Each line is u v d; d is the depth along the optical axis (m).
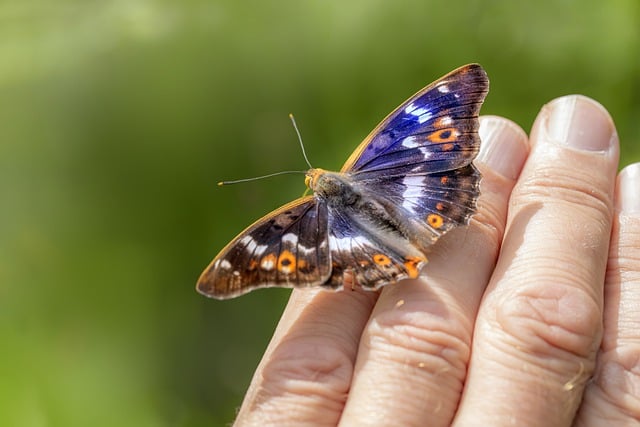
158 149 0.51
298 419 0.32
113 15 0.52
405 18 0.52
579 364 0.31
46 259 0.49
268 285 0.33
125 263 0.50
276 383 0.32
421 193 0.34
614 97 0.49
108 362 0.47
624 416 0.31
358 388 0.31
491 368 0.31
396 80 0.53
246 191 0.53
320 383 0.32
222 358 0.52
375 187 0.34
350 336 0.32
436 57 0.52
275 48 0.53
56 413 0.44
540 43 0.50
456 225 0.33
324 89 0.53
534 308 0.31
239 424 0.32
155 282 0.51
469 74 0.34
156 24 0.51
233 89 0.52
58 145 0.50
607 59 0.49
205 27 0.52
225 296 0.33
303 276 0.33
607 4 0.49
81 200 0.50
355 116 0.53
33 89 0.51
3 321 0.45
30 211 0.49
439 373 0.31
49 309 0.47
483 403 0.31
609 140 0.34
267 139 0.53
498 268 0.32
